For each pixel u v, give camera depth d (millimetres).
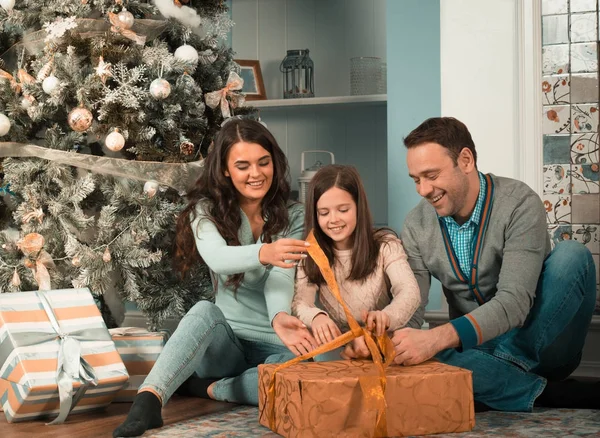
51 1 2439
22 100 2381
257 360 2197
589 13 2635
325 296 2035
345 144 3582
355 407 1578
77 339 1967
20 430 1833
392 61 2838
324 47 3613
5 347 1919
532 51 2652
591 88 2639
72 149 2443
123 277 2453
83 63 2436
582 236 2656
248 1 3652
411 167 1898
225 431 1758
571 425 1753
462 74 2742
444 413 1656
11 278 2457
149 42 2477
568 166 2664
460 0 2740
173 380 1831
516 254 1885
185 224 2143
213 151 2105
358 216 1979
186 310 2539
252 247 1900
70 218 2371
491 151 2719
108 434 1771
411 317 1983
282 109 3535
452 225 2000
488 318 1781
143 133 2357
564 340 1970
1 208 2656
